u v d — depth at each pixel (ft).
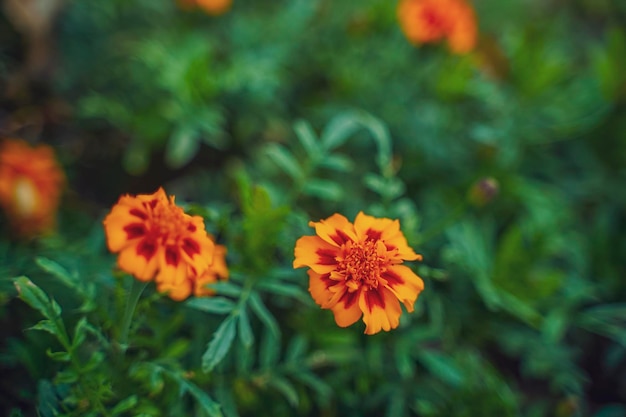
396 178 1.45
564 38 1.92
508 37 1.68
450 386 1.19
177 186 1.45
